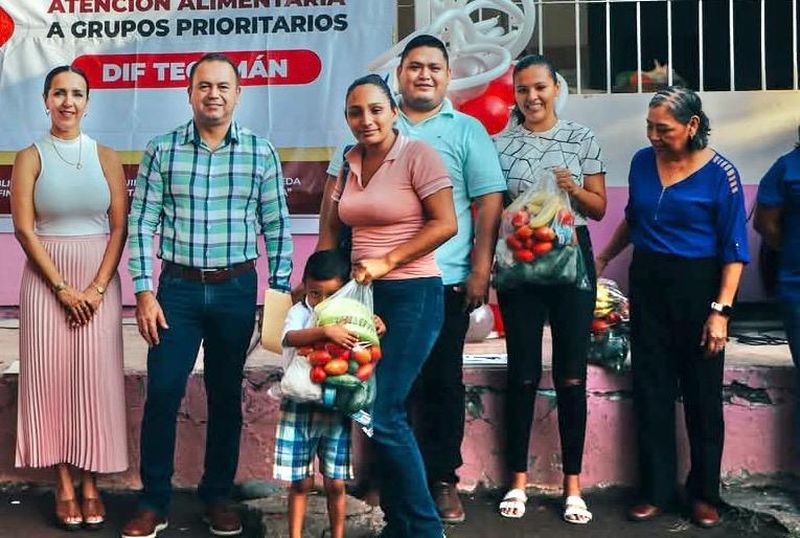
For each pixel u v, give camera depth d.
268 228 3.91
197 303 3.81
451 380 4.00
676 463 4.24
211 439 3.99
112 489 4.47
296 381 3.42
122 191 4.02
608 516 4.18
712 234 3.95
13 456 4.48
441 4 5.69
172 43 5.97
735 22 5.89
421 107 3.92
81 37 6.01
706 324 3.94
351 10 5.88
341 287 3.51
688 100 3.86
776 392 4.39
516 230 3.92
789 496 4.30
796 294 4.07
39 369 3.94
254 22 5.93
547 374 4.41
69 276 3.92
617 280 5.97
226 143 3.79
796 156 4.05
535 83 3.99
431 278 3.51
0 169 6.07
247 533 4.02
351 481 4.38
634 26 5.92
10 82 6.04
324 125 5.91
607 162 5.93
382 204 3.44
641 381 4.15
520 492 4.22
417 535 3.55
